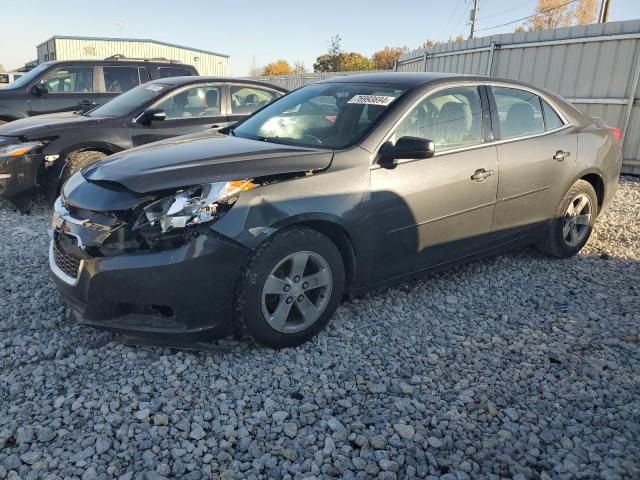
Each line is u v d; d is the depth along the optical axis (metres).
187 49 36.84
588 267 4.80
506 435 2.59
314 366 3.16
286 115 4.22
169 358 3.18
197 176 3.02
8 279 4.27
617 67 9.22
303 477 2.32
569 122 4.87
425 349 3.37
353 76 4.56
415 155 3.44
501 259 4.96
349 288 3.59
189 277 2.92
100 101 9.29
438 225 3.87
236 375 3.04
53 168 6.32
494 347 3.41
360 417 2.71
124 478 2.28
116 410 2.72
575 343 3.46
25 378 2.97
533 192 4.45
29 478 2.26
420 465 2.39
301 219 3.17
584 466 2.40
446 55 13.72
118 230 3.00
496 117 4.28
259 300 3.08
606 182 5.11
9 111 8.56
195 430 2.57
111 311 3.05
